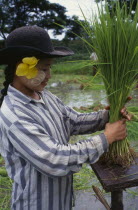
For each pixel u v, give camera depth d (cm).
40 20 2141
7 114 109
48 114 121
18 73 103
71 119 144
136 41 116
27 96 114
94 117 144
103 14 120
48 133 117
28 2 2077
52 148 105
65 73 1210
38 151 105
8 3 2100
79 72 1148
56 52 115
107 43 118
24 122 107
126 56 118
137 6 118
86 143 111
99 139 112
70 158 106
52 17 2078
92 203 208
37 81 109
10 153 116
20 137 106
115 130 117
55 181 118
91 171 254
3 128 110
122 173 122
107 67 125
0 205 209
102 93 662
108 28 117
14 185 121
